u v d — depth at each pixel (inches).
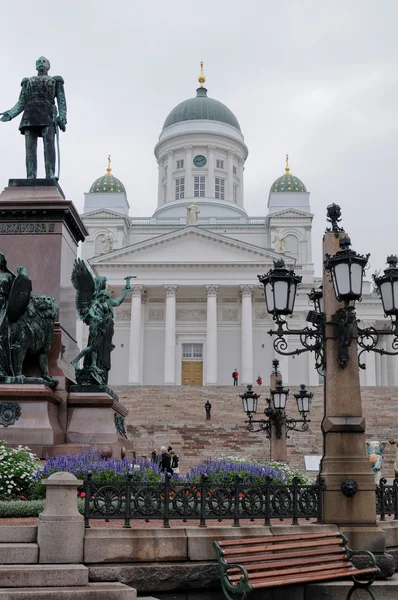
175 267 2942.9
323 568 367.6
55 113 687.1
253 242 3528.5
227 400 1974.7
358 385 429.7
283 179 3619.6
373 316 3073.3
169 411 1859.0
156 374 3009.4
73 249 668.7
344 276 414.9
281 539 376.2
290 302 460.1
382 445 823.7
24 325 578.9
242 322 2933.1
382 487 446.3
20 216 631.2
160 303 3073.3
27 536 359.3
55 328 609.0
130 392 2043.6
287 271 461.4
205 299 3068.4
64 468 485.7
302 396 967.6
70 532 352.5
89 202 3558.1
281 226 3474.4
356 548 402.9
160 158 3927.2
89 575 347.9
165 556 362.9
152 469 549.3
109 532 361.7
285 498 422.0
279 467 788.6
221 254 2955.2
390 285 458.0
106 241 3223.4
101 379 628.1
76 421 594.9
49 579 332.2
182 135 3811.5
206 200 3710.6
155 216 3764.8
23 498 478.9
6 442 534.9
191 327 3048.7
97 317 642.8
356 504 410.3
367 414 1779.0
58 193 647.8
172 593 361.1
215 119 3880.4
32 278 621.0
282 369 2977.4
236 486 393.1
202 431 1599.4
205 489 390.3
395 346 451.5
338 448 419.8
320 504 412.5
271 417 1007.6
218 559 349.1
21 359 576.7
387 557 402.9
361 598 381.4
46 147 673.6
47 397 567.8
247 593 328.5
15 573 329.4
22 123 672.4
